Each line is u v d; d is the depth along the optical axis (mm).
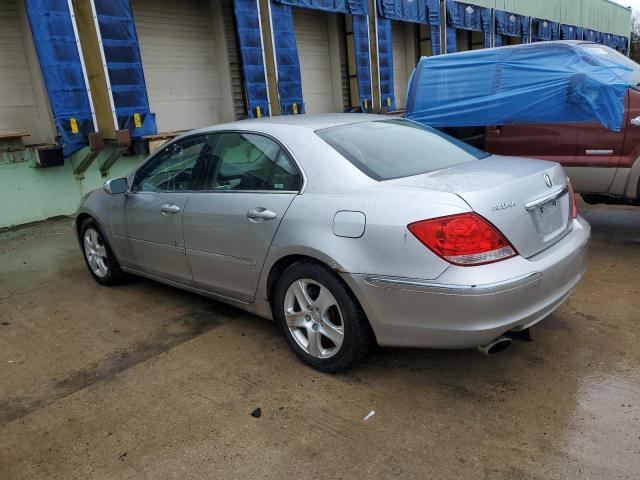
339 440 2582
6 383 3307
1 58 7559
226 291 3695
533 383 2963
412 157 3291
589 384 2916
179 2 9750
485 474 2305
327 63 13219
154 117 8242
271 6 10148
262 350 3521
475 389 2939
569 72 5188
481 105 5801
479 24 17203
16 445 2695
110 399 3059
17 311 4480
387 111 13656
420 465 2379
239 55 10273
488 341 2621
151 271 4367
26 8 7145
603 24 27859
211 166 3736
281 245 3127
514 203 2732
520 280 2582
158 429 2752
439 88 6211
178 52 9828
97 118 7957
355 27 12477
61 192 7816
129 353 3602
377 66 13250
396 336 2797
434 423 2664
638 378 2939
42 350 3727
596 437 2486
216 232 3562
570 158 5359
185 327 3953
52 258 5977
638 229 5832
